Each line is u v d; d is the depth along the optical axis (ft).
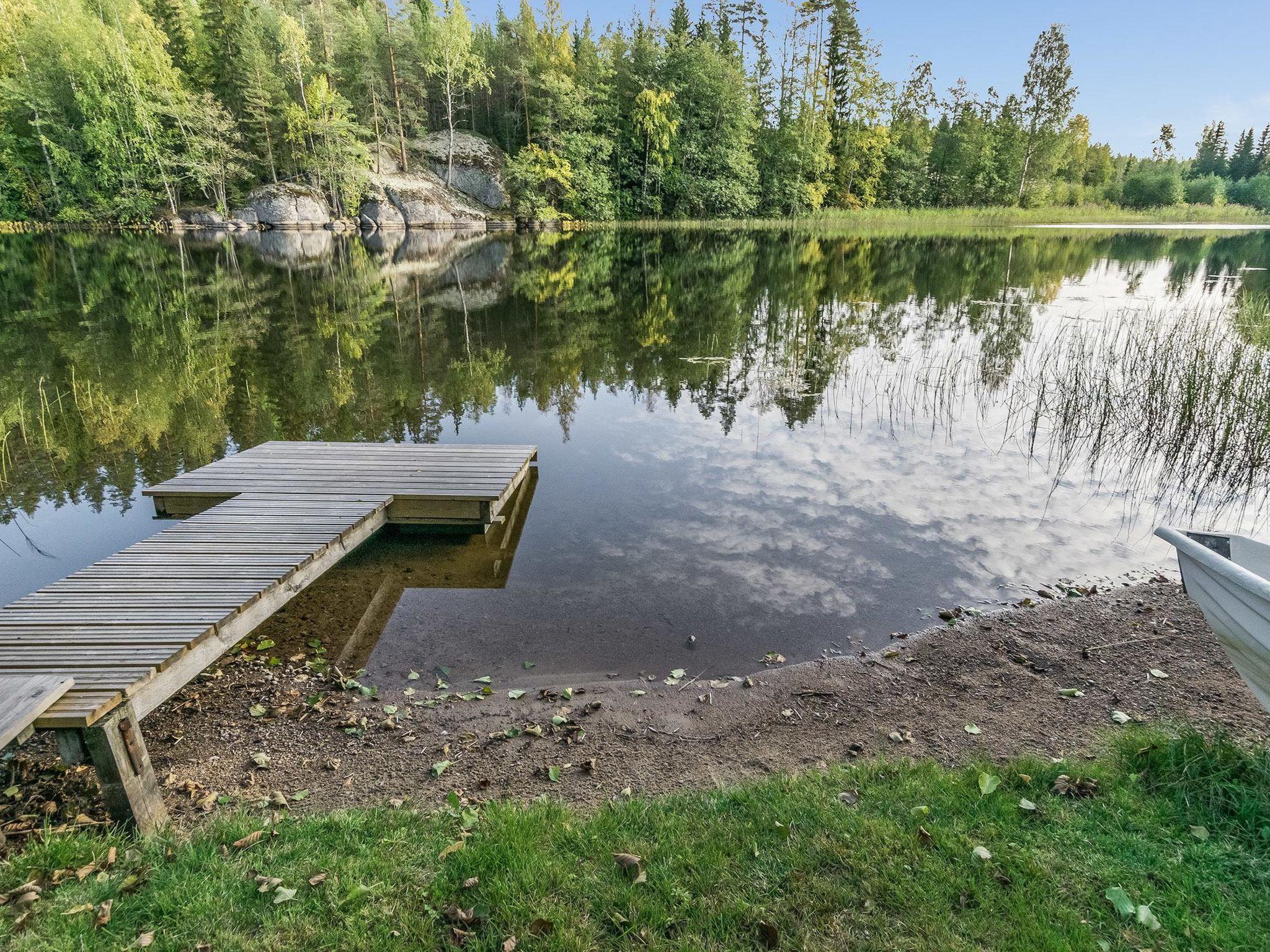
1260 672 10.41
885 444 28.89
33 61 135.33
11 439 30.09
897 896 8.30
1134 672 14.10
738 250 111.65
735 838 9.37
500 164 170.81
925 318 55.72
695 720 13.21
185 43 153.48
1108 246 117.80
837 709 13.42
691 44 189.37
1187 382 30.60
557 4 188.85
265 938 7.88
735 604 17.24
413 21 168.96
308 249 111.86
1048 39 194.29
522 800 10.90
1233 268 85.20
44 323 53.78
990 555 19.53
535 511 22.75
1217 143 276.82
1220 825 9.34
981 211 201.98
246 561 16.12
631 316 57.52
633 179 180.45
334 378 39.86
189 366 42.11
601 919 8.07
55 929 7.97
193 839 9.61
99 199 136.56
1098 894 8.32
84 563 19.62
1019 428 30.63
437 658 15.31
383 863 8.98
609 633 16.16
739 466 26.58
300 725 13.05
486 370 41.47
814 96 193.26
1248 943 7.61
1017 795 10.14
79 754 9.70
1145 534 20.84
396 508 21.01
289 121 147.33
